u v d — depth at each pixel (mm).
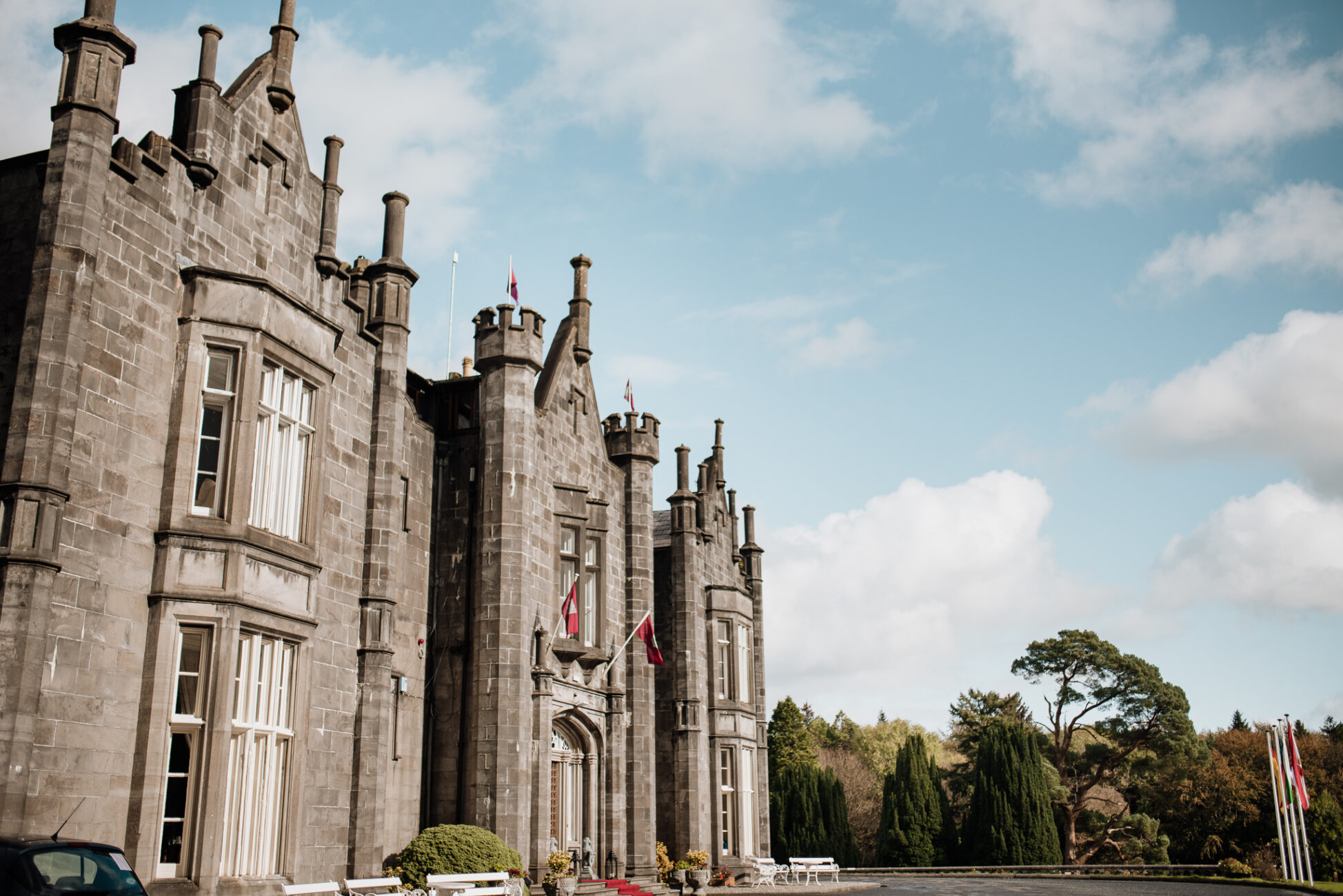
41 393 13617
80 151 14438
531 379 25828
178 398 15953
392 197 22516
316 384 18641
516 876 20719
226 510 16031
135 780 14539
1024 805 54875
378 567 20328
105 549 14469
